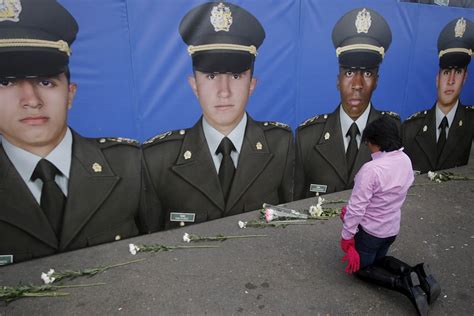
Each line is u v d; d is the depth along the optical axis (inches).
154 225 153.5
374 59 185.2
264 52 154.3
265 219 162.9
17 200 126.8
